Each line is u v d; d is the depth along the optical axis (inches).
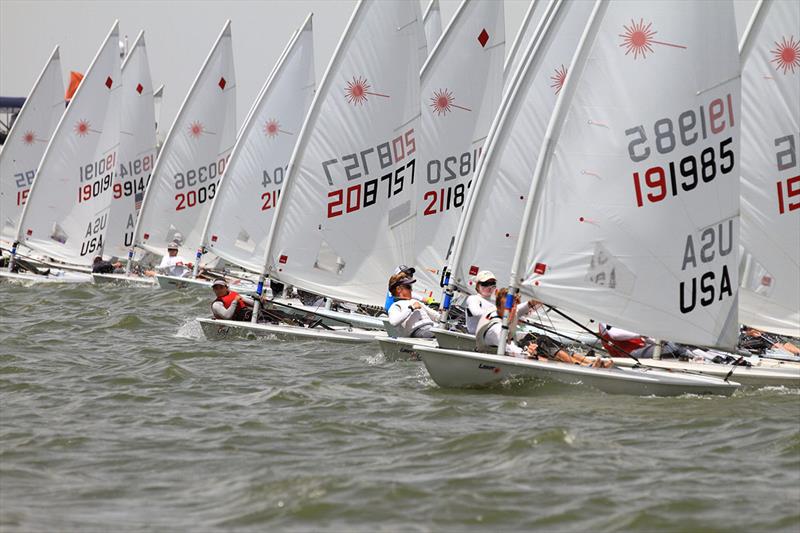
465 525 1375.5
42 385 2292.1
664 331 2187.5
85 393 2212.1
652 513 1408.7
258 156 4404.5
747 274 2588.6
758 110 2561.5
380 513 1414.9
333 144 3152.1
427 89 3558.1
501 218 2881.4
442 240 3585.1
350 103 3157.0
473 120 3577.8
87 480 1576.0
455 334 2591.0
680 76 2161.7
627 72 2165.4
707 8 2165.4
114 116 5201.8
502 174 2893.7
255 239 4411.9
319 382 2306.8
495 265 2874.0
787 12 2539.4
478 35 3558.1
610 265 2175.2
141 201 6018.7
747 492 1498.5
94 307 4045.3
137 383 2324.1
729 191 2194.9
